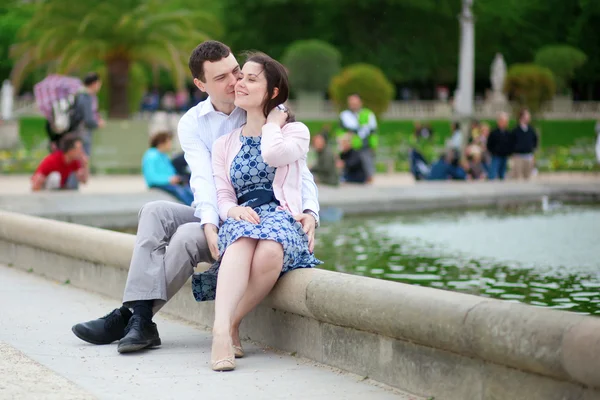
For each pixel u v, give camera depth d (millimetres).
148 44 24312
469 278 7426
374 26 53062
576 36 50781
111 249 6469
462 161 19312
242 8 52844
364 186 14695
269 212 4930
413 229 11102
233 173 5035
